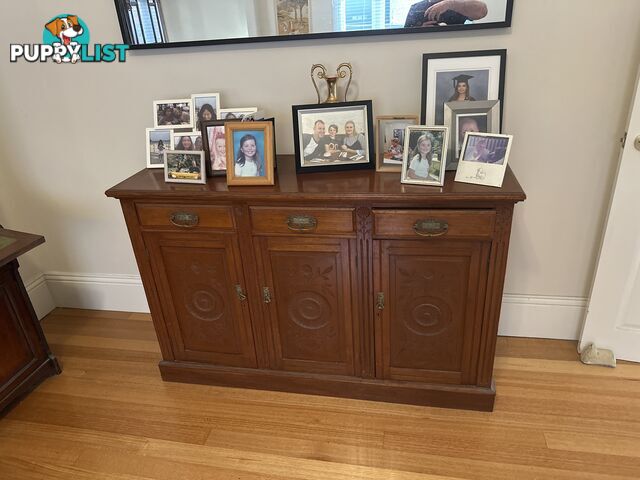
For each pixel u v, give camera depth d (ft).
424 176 4.94
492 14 5.26
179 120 6.33
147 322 8.03
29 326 6.42
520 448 5.31
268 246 5.43
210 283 5.86
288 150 6.43
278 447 5.53
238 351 6.25
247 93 6.23
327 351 5.96
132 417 6.08
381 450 5.41
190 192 5.22
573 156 5.85
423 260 5.14
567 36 5.30
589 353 6.44
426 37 5.55
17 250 5.80
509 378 6.29
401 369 5.86
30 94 6.88
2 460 5.57
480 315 5.31
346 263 5.32
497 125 5.33
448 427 5.65
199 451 5.54
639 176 5.46
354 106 5.41
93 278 8.18
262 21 5.74
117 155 7.06
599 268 6.05
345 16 5.55
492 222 4.78
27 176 7.53
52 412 6.23
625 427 5.49
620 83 5.41
